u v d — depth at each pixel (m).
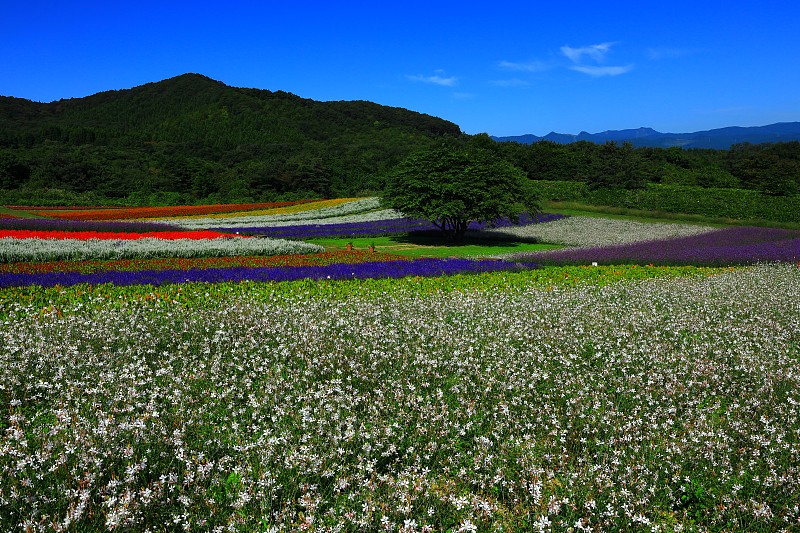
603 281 19.28
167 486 4.97
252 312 11.80
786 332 11.15
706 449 5.69
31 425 6.23
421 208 36.59
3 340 9.01
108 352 8.58
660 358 9.06
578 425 6.48
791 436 6.20
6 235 29.05
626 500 4.90
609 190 64.69
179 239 29.81
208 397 7.05
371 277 19.47
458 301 14.16
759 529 4.72
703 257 25.78
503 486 5.16
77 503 4.48
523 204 39.03
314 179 87.19
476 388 7.72
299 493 5.00
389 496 4.73
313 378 7.88
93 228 34.94
